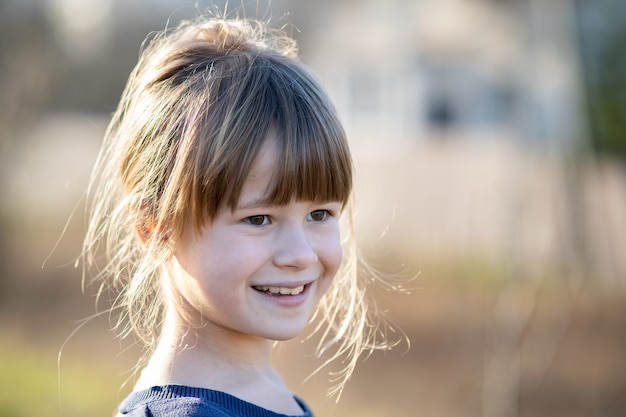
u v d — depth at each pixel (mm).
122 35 25297
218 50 2820
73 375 9250
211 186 2496
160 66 2799
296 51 3307
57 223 16797
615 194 13992
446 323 11484
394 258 14992
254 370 2750
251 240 2535
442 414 9094
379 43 29344
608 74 14695
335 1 30109
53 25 16297
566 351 10648
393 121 28969
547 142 12469
